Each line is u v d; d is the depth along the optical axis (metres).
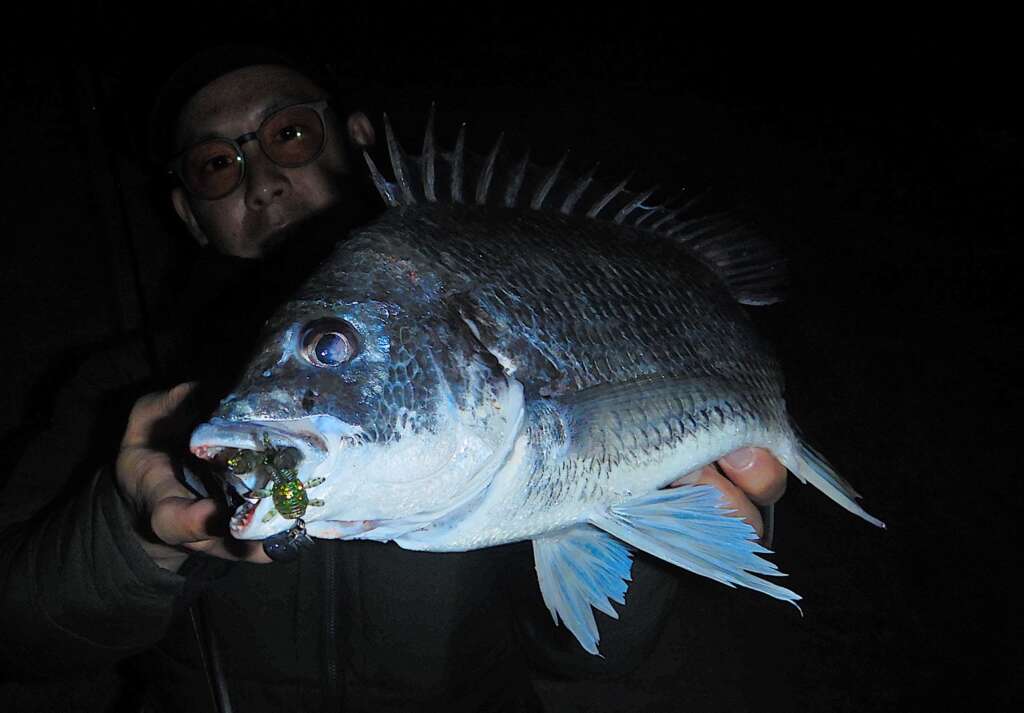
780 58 2.18
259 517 0.35
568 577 0.46
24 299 1.14
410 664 0.57
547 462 0.42
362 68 1.90
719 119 2.03
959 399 1.31
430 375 0.39
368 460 0.38
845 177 1.90
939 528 1.06
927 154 1.96
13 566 0.49
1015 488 1.12
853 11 2.20
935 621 0.94
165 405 0.46
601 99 2.00
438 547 0.41
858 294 1.58
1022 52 2.06
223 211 0.68
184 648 0.58
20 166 1.16
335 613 0.56
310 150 0.68
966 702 0.85
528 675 0.66
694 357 0.50
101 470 0.49
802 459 0.57
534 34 2.06
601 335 0.46
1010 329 1.47
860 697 0.87
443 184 0.46
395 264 0.41
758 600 0.99
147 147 0.73
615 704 0.89
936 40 2.17
